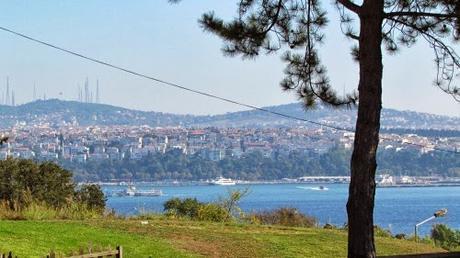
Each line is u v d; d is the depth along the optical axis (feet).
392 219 370.94
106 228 78.95
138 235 76.69
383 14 50.21
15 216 84.64
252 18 55.06
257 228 93.35
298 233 91.76
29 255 59.62
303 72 56.90
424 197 644.69
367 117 49.39
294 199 567.59
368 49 49.80
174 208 115.34
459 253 52.29
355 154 49.42
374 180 49.34
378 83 49.70
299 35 56.70
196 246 74.95
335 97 56.65
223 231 86.94
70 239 68.85
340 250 81.41
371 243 48.80
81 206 98.22
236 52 54.85
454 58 54.03
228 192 140.56
